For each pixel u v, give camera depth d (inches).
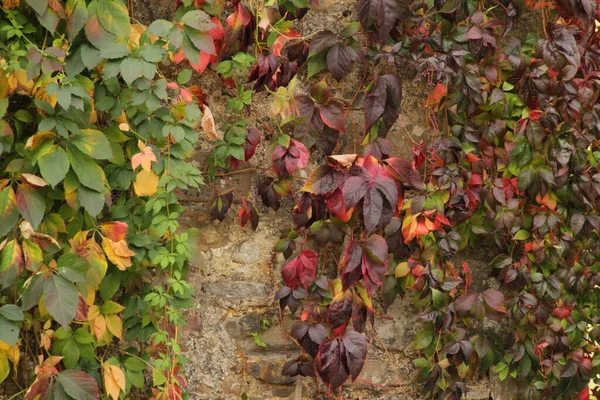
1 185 88.4
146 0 107.0
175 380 102.6
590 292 125.6
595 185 119.1
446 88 114.3
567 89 116.5
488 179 118.0
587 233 120.4
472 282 123.5
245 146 108.9
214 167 110.2
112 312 99.7
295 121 108.9
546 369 122.0
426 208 111.6
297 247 112.1
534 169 118.3
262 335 115.7
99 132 90.6
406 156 119.5
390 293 117.4
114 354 107.4
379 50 111.3
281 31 106.0
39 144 88.4
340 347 106.7
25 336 101.3
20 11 91.4
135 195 104.7
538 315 120.2
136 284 103.3
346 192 99.5
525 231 120.4
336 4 115.5
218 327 113.7
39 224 91.8
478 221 119.1
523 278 119.6
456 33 111.9
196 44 93.7
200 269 111.7
